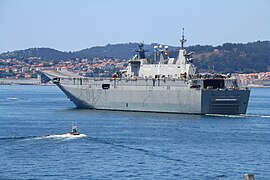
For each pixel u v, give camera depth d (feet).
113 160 469.16
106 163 457.68
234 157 484.33
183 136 591.37
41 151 506.89
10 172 427.33
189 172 429.79
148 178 412.16
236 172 431.84
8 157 479.41
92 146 532.32
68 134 598.75
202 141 561.02
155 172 428.97
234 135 600.39
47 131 638.12
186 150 513.04
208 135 598.75
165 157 481.46
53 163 456.86
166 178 412.77
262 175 424.05
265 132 623.36
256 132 622.95
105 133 613.52
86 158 476.54
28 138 579.89
